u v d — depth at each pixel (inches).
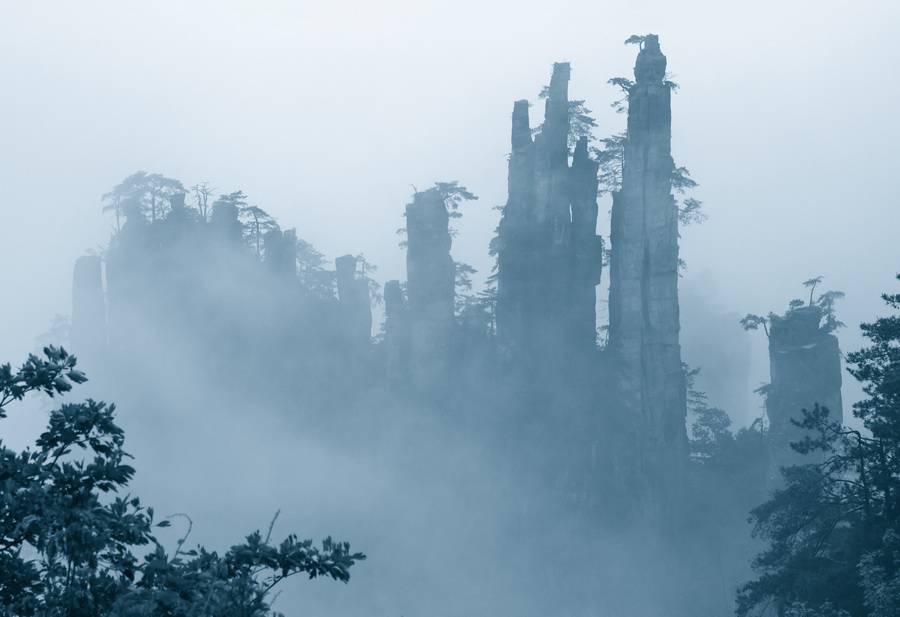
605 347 5462.6
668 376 5078.7
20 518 689.6
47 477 711.1
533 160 5595.5
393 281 5816.9
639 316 5093.5
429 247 5733.3
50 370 758.5
